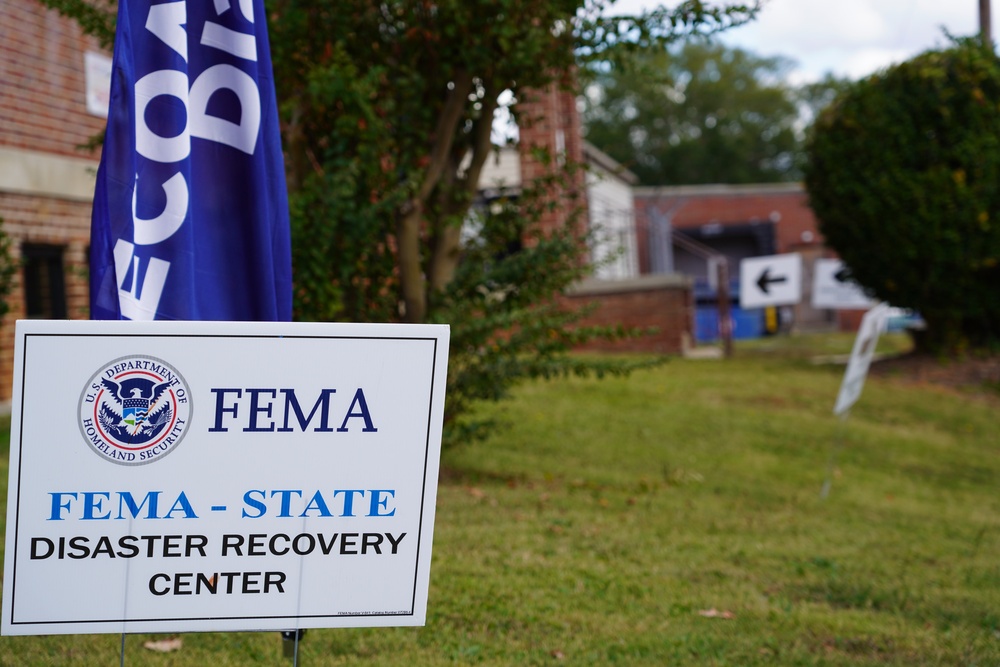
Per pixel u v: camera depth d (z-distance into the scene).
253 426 2.61
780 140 67.44
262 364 2.60
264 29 3.45
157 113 3.20
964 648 4.84
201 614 2.61
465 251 7.96
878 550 7.11
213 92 3.38
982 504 9.48
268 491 2.63
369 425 2.67
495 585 5.45
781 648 4.74
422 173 7.24
